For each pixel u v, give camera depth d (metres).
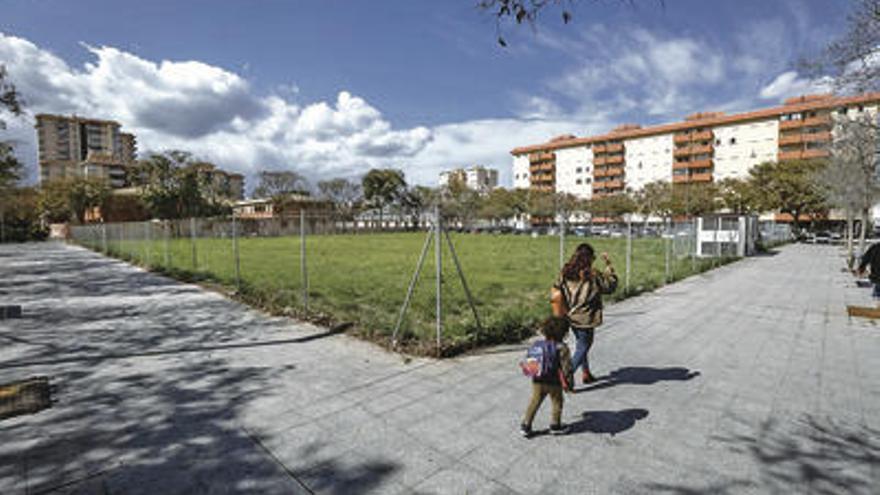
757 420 3.55
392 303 8.60
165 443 3.20
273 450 3.09
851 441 3.21
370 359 5.20
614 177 79.75
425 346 5.46
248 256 21.20
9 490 2.61
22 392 4.20
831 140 15.11
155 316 7.62
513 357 5.26
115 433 3.35
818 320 7.26
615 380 4.50
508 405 3.86
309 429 3.41
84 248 32.69
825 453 3.04
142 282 12.25
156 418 3.61
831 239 37.12
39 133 103.56
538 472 2.80
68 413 3.71
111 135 114.69
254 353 5.46
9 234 50.88
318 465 2.90
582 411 3.74
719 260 17.31
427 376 4.60
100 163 91.06
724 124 65.81
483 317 7.03
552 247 28.61
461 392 4.16
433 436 3.29
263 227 37.47
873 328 6.71
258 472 2.81
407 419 3.59
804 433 3.33
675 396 4.07
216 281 11.96
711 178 66.88
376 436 3.29
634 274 13.09
